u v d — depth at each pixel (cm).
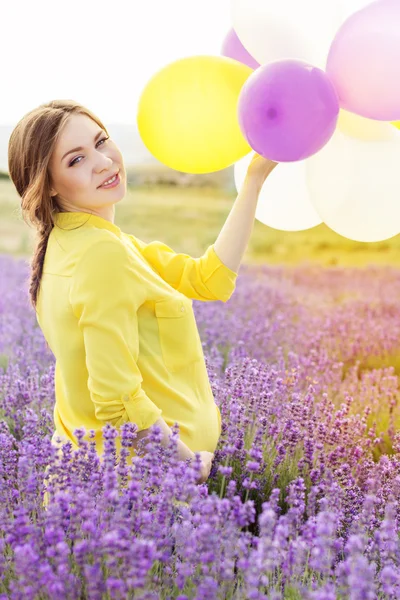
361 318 560
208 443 245
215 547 187
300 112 217
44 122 234
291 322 534
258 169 263
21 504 219
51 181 240
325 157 253
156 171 1242
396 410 375
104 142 243
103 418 223
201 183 1245
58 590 171
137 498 191
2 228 1059
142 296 228
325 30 241
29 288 250
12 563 198
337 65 230
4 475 243
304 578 196
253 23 245
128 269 225
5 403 334
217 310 530
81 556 182
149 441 221
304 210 288
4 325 498
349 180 250
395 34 222
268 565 181
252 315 557
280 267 824
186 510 199
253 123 222
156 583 190
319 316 575
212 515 187
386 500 255
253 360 357
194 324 246
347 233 263
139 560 172
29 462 216
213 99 239
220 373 387
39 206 239
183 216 1102
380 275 775
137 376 223
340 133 250
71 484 213
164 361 238
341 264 848
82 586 189
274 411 310
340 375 412
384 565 203
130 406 219
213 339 454
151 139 250
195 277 267
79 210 242
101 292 219
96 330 219
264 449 291
